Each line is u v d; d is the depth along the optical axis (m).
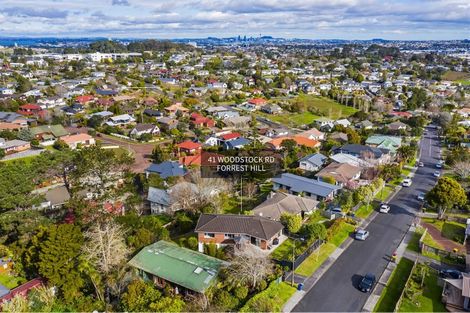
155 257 37.12
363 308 31.75
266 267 34.59
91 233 37.66
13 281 37.38
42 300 32.81
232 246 40.91
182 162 69.88
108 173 48.84
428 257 39.81
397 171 65.19
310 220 47.84
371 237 44.03
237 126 107.19
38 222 41.47
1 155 76.75
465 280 32.56
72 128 101.06
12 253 39.75
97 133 99.38
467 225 45.12
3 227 39.97
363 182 59.94
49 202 53.31
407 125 104.88
